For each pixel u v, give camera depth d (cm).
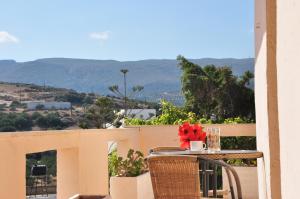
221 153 453
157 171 372
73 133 453
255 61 498
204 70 1612
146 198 587
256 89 495
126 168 573
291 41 200
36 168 678
